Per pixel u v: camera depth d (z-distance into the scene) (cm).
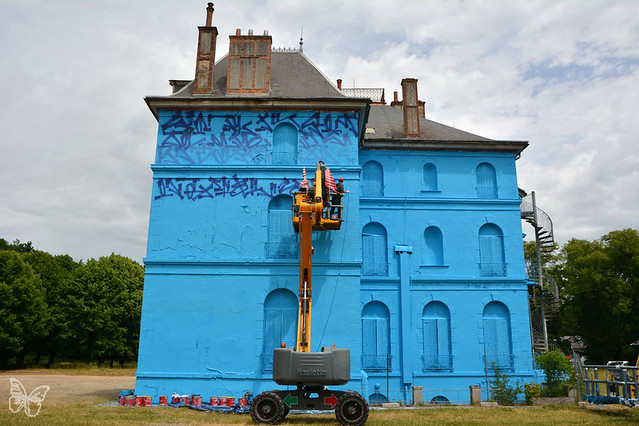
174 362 1912
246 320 1950
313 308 1950
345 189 2070
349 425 1367
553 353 2417
